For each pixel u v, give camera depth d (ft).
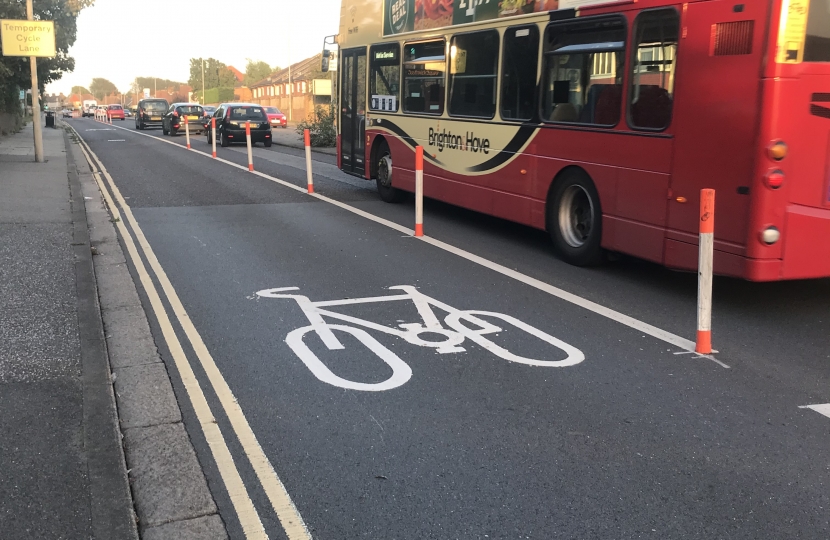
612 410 15.16
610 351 18.67
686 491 12.03
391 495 11.89
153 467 12.69
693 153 21.83
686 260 22.41
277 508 11.49
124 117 250.57
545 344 19.15
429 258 29.12
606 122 25.49
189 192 47.60
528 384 16.49
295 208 41.32
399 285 24.85
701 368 17.54
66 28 116.37
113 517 10.85
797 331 20.42
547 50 28.25
